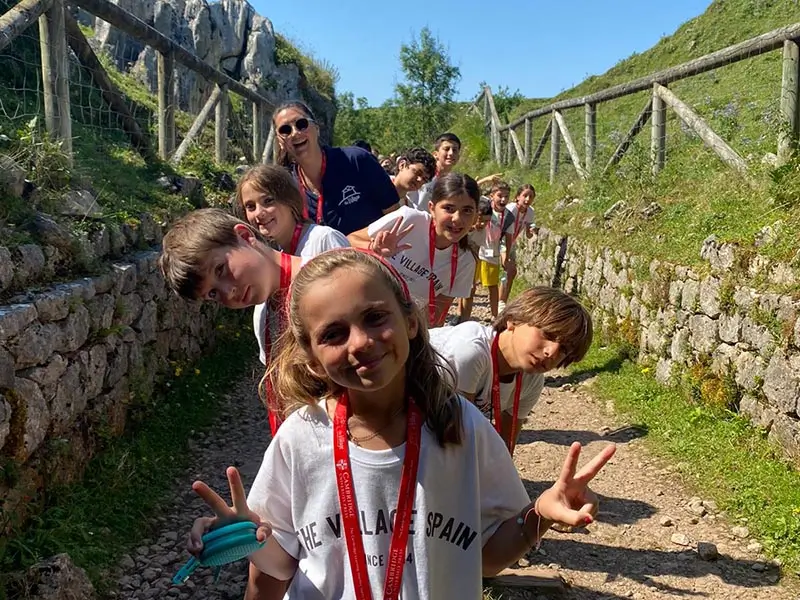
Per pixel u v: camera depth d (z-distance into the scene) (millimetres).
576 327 2459
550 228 9445
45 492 3312
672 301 5477
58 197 4391
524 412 2963
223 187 8094
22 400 3072
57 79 5074
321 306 1408
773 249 4477
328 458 1538
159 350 5098
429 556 1496
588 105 9672
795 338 3916
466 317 5992
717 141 6371
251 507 1584
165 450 4430
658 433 4844
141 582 3180
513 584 3195
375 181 3773
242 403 5621
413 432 1522
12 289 3453
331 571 1531
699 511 3850
